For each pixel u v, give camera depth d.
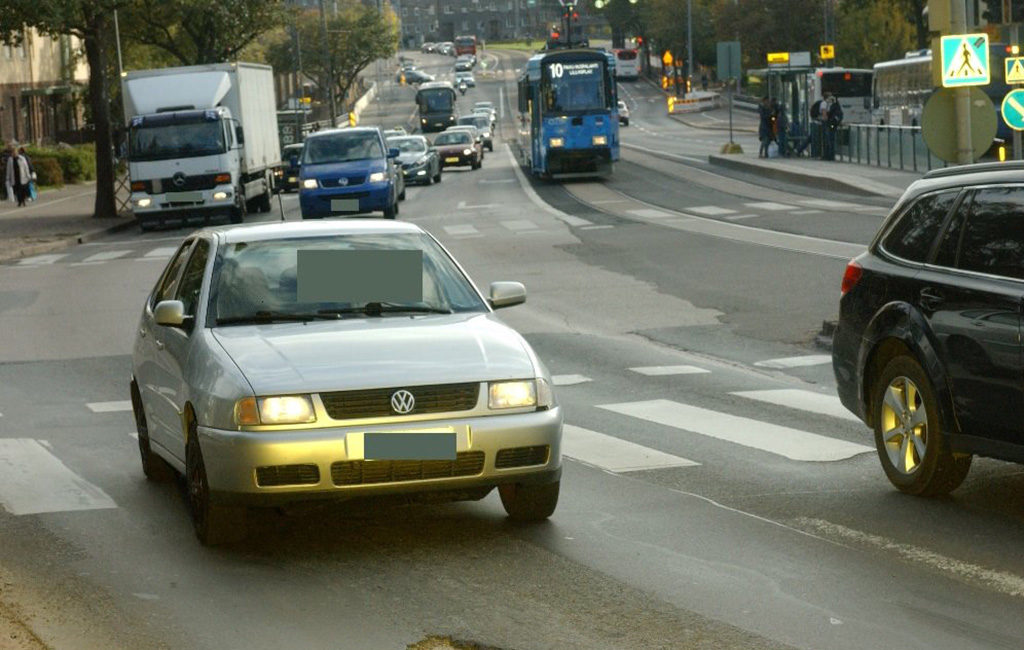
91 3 64.75
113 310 31.80
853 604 9.49
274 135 71.31
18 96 107.44
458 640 9.01
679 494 13.05
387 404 10.83
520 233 45.88
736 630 9.01
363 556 11.16
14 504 13.48
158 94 60.28
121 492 13.96
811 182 62.25
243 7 94.19
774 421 16.83
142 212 58.72
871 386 13.23
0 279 41.09
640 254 37.72
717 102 179.00
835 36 140.62
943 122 22.39
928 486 12.42
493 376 11.06
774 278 31.31
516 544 11.36
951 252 12.26
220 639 9.17
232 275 12.53
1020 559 10.45
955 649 8.54
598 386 19.84
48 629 9.45
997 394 11.45
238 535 11.49
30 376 22.98
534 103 73.19
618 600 9.73
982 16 46.62
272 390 10.77
